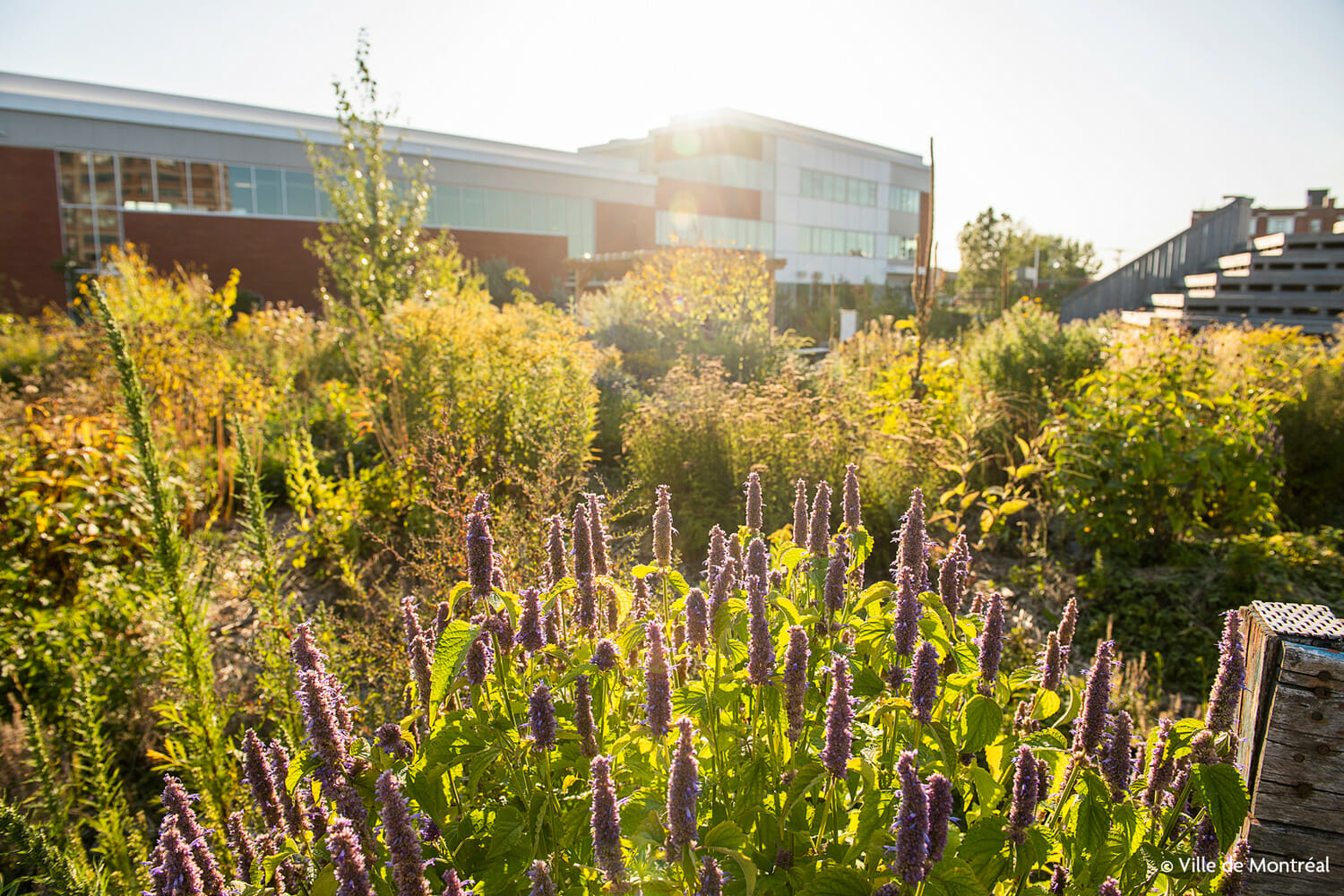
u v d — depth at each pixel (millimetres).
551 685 2055
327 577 5777
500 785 1934
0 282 21797
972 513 6871
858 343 11945
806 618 2143
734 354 11969
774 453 6258
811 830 1854
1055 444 6145
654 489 6555
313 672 1694
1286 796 1742
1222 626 4832
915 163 49156
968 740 1808
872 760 1729
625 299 14648
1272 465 6230
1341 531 6133
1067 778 1798
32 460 4848
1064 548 6172
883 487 5918
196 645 3354
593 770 1418
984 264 32594
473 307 10656
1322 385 7855
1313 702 1718
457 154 28500
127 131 22781
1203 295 12953
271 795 1874
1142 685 4105
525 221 30828
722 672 1975
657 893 1459
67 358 9320
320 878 1642
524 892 1712
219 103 31328
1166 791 1908
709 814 1855
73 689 3496
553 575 2277
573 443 7039
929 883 1468
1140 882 1774
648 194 34688
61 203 22312
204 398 7559
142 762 3598
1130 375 6441
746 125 37812
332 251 15430
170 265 23562
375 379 8359
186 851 1625
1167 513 5789
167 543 3416
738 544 2549
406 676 3604
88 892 2371
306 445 7734
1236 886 1720
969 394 7797
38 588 4316
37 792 2936
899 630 1839
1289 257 11898
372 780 1781
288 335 12797
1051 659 1978
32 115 21781
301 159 25281
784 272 40719
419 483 5969
